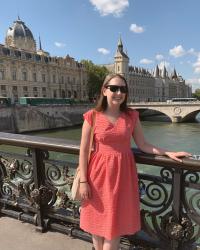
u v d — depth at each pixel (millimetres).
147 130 58562
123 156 2777
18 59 86875
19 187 4219
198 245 3025
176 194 2979
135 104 78500
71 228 3844
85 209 2904
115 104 2766
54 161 3816
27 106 61469
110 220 2742
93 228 2852
